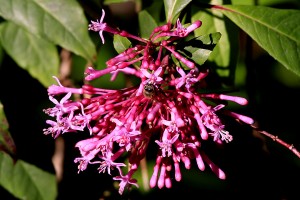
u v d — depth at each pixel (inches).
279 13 17.3
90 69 15.6
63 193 20.3
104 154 15.7
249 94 19.9
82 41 17.1
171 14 16.5
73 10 17.2
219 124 15.4
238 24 17.3
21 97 19.0
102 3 18.5
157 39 16.3
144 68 15.6
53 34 17.1
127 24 20.9
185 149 15.7
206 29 18.5
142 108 15.8
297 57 17.0
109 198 20.8
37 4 17.2
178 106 15.6
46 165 19.3
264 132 16.8
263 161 20.5
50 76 18.3
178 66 16.1
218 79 18.4
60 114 15.6
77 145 15.6
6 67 18.9
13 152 17.6
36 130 19.3
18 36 18.3
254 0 19.6
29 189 19.2
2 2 17.0
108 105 15.7
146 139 15.9
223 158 20.7
